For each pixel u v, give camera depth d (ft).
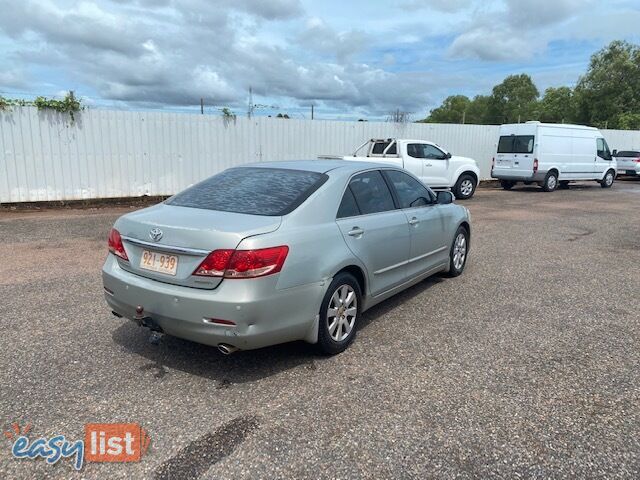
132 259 11.73
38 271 20.16
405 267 15.96
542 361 12.44
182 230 10.78
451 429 9.43
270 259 10.56
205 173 45.24
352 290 13.12
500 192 58.29
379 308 16.48
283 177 13.52
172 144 43.29
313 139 50.55
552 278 20.39
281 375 11.54
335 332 12.64
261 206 11.95
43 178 38.60
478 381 11.34
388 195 15.49
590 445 9.00
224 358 12.38
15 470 8.19
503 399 10.55
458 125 61.82
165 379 11.27
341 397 10.57
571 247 26.84
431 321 15.25
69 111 38.55
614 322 15.30
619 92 158.20
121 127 40.98
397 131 56.90
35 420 9.57
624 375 11.72
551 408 10.22
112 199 41.63
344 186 13.51
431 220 17.35
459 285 19.25
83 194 40.37
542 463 8.49
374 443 8.98
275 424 9.55
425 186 17.98
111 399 10.37
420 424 9.58
